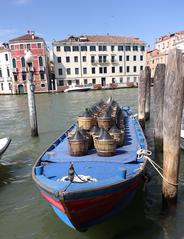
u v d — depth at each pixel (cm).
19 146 1192
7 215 620
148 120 1625
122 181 495
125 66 5725
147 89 1593
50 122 1792
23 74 5031
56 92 4950
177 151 585
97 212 498
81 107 2584
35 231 557
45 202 672
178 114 566
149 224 560
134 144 741
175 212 600
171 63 554
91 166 580
